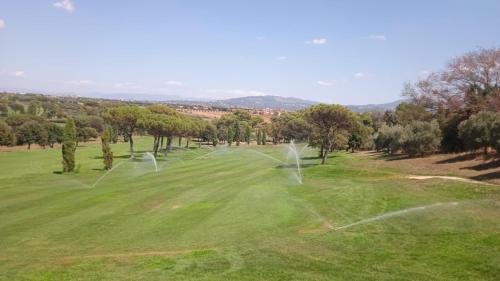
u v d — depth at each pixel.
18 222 26.17
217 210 28.09
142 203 32.00
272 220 24.42
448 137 60.41
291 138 144.25
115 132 142.75
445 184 31.62
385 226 20.75
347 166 55.25
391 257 15.88
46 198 35.47
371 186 34.59
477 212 21.52
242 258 16.88
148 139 163.88
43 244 21.08
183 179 47.44
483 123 45.88
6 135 106.81
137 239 21.34
